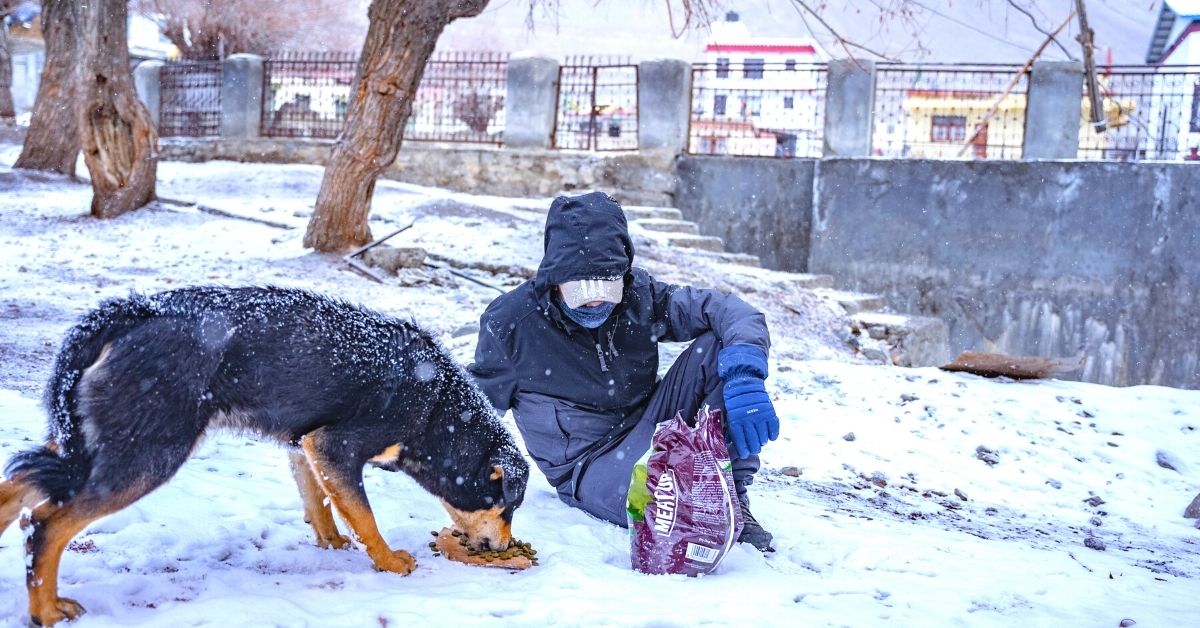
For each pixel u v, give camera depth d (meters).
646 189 18.55
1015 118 18.27
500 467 3.75
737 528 3.96
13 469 2.99
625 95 19.27
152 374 3.09
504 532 3.87
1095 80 16.20
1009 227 15.98
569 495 4.75
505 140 19.78
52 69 20.38
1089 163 15.46
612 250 4.09
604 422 4.58
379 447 3.55
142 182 16.27
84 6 15.60
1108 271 15.44
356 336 3.47
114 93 15.86
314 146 21.61
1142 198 15.21
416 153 20.12
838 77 17.45
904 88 17.72
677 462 3.95
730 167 18.12
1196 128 16.14
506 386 4.48
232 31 33.16
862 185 16.89
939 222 16.41
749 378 4.05
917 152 20.36
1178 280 15.07
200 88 23.73
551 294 4.25
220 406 3.25
